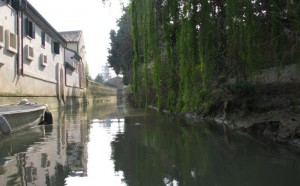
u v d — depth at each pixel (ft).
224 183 19.95
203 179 20.67
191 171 22.53
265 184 19.57
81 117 68.59
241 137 35.94
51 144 33.71
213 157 26.58
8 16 57.82
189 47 30.60
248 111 43.78
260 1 27.78
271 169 22.63
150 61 37.01
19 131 44.27
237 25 28.09
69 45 142.92
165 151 29.40
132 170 22.86
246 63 29.94
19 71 63.21
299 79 40.34
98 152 29.19
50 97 91.40
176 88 35.06
